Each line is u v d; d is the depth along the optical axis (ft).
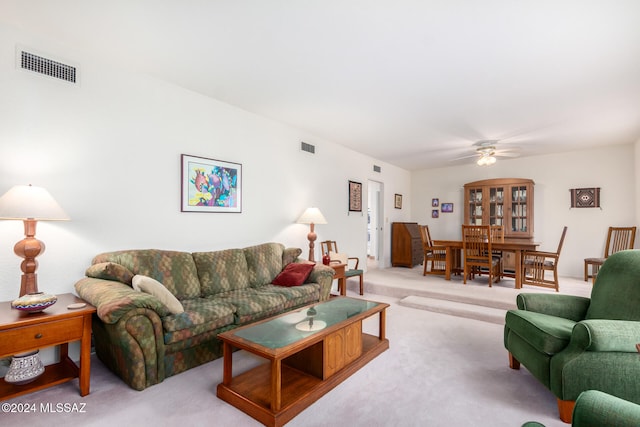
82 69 8.29
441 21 6.81
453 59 8.44
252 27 7.14
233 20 6.89
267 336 6.47
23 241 6.75
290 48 8.01
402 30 7.16
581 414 3.50
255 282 11.25
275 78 9.72
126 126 9.14
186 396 6.49
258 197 13.00
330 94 10.86
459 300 13.35
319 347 6.91
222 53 8.30
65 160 8.01
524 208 19.61
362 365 7.84
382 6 6.35
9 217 6.18
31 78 7.50
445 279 17.42
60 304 6.81
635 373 5.28
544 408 6.12
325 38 7.54
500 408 6.12
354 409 6.06
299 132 14.93
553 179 19.70
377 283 16.15
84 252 8.32
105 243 8.70
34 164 7.53
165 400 6.33
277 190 13.85
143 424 5.58
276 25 7.06
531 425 5.58
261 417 5.67
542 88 10.14
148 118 9.62
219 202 11.51
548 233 19.80
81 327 6.45
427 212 25.03
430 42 7.64
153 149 9.73
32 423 5.56
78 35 7.57
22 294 6.71
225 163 11.68
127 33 7.45
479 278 18.13
